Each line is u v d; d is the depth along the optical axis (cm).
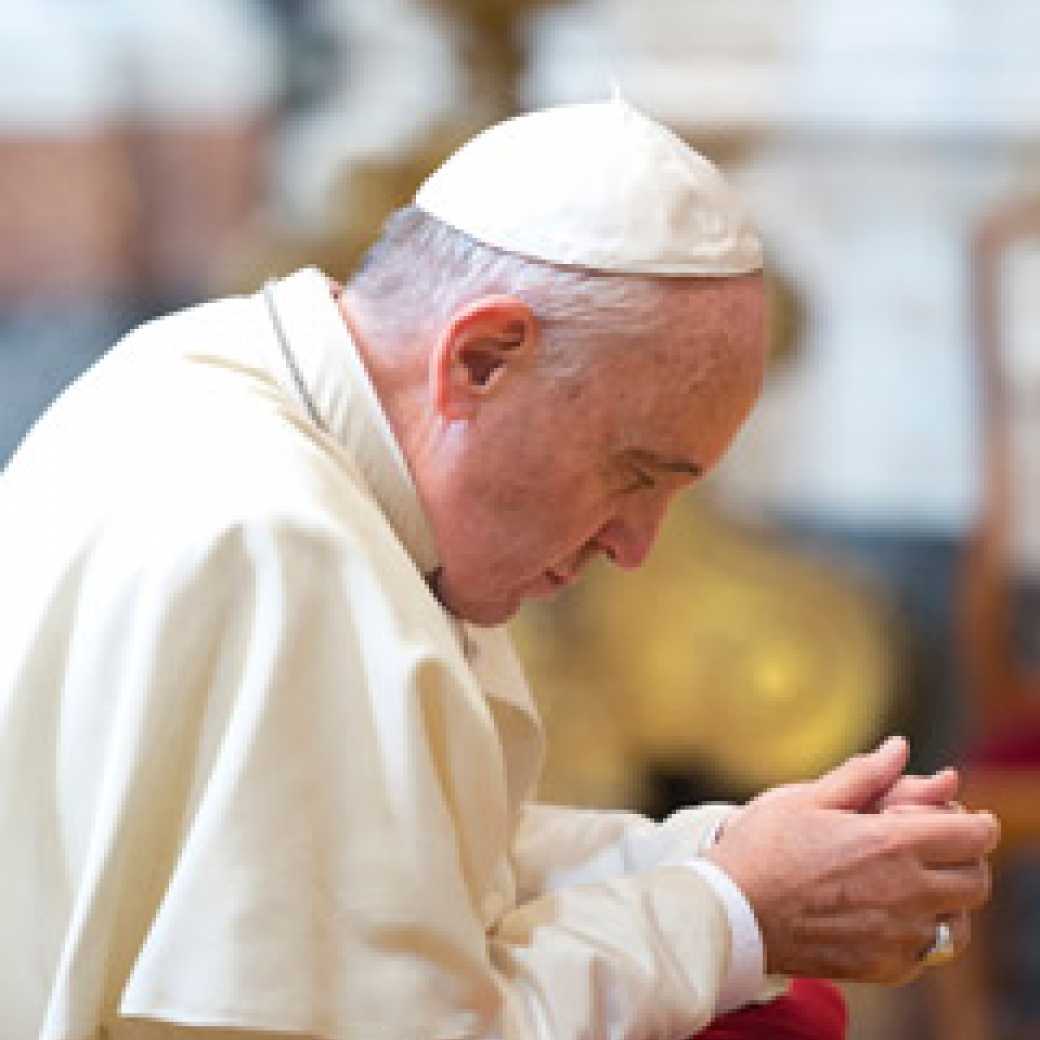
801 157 2030
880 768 720
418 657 643
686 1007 678
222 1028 635
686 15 2005
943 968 1459
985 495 1569
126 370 720
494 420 664
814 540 2081
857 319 2059
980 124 2000
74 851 655
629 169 669
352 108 2098
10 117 2194
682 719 1605
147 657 639
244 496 652
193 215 2198
